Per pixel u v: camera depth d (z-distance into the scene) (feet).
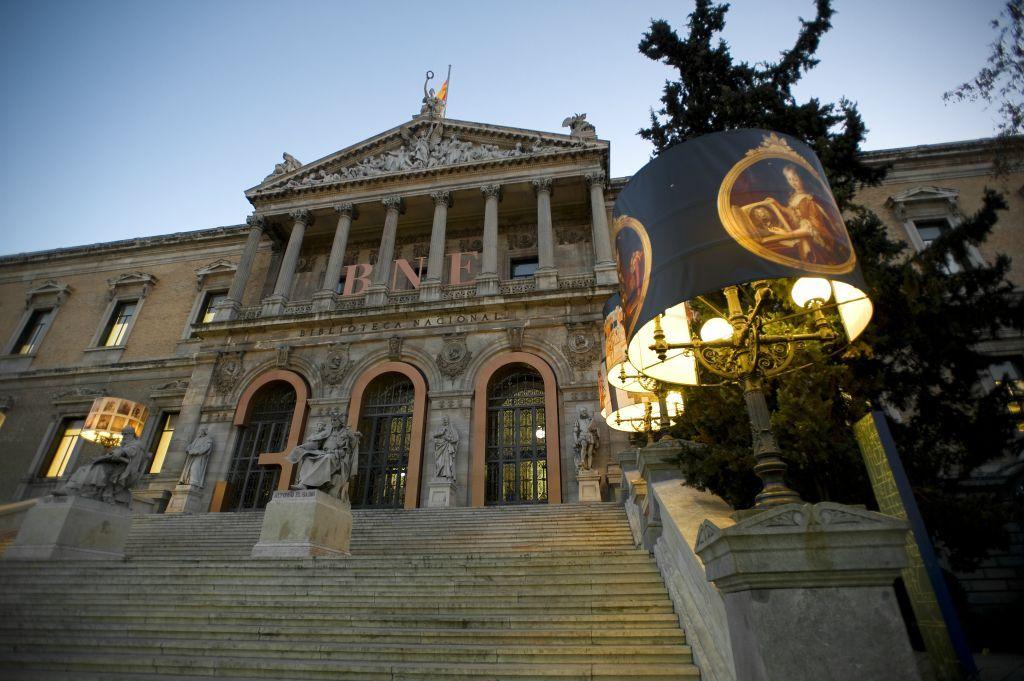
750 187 13.92
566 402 67.05
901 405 24.49
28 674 20.47
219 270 100.78
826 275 12.59
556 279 77.25
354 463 40.52
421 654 20.62
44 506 38.24
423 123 95.91
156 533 52.85
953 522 19.90
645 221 15.15
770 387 21.93
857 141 30.89
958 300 24.58
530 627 22.53
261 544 34.40
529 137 90.07
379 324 77.97
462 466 65.36
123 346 96.53
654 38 35.88
